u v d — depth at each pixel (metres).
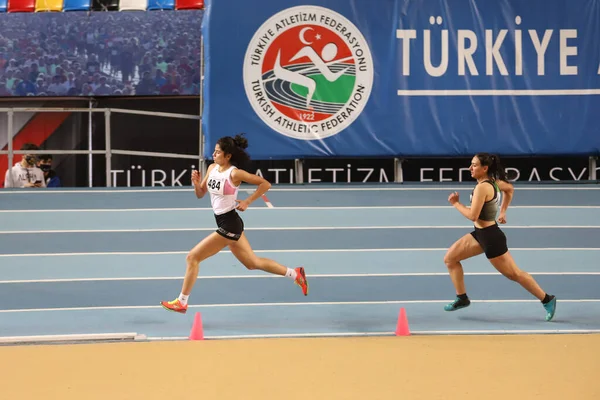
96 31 27.95
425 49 26.30
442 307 15.41
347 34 26.14
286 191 25.56
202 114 26.59
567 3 26.25
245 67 26.00
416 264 18.62
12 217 22.55
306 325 14.08
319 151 26.17
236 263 18.77
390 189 25.75
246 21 26.00
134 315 14.89
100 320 14.52
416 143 26.31
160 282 17.30
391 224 21.89
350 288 16.84
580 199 24.48
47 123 28.42
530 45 26.31
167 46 28.00
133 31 27.97
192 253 13.98
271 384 10.24
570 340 12.74
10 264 18.64
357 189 25.78
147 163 28.41
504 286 16.95
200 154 27.17
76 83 27.97
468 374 10.70
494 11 26.28
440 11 26.30
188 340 12.91
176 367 11.15
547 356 11.70
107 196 24.94
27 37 27.92
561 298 16.06
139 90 28.03
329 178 28.06
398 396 9.68
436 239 20.62
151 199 24.52
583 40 26.28
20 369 11.05
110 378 10.58
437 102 26.31
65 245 20.12
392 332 13.49
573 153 26.39
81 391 9.97
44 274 17.89
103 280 17.44
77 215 22.72
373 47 26.19
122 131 28.50
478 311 15.08
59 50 27.89
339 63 26.12
